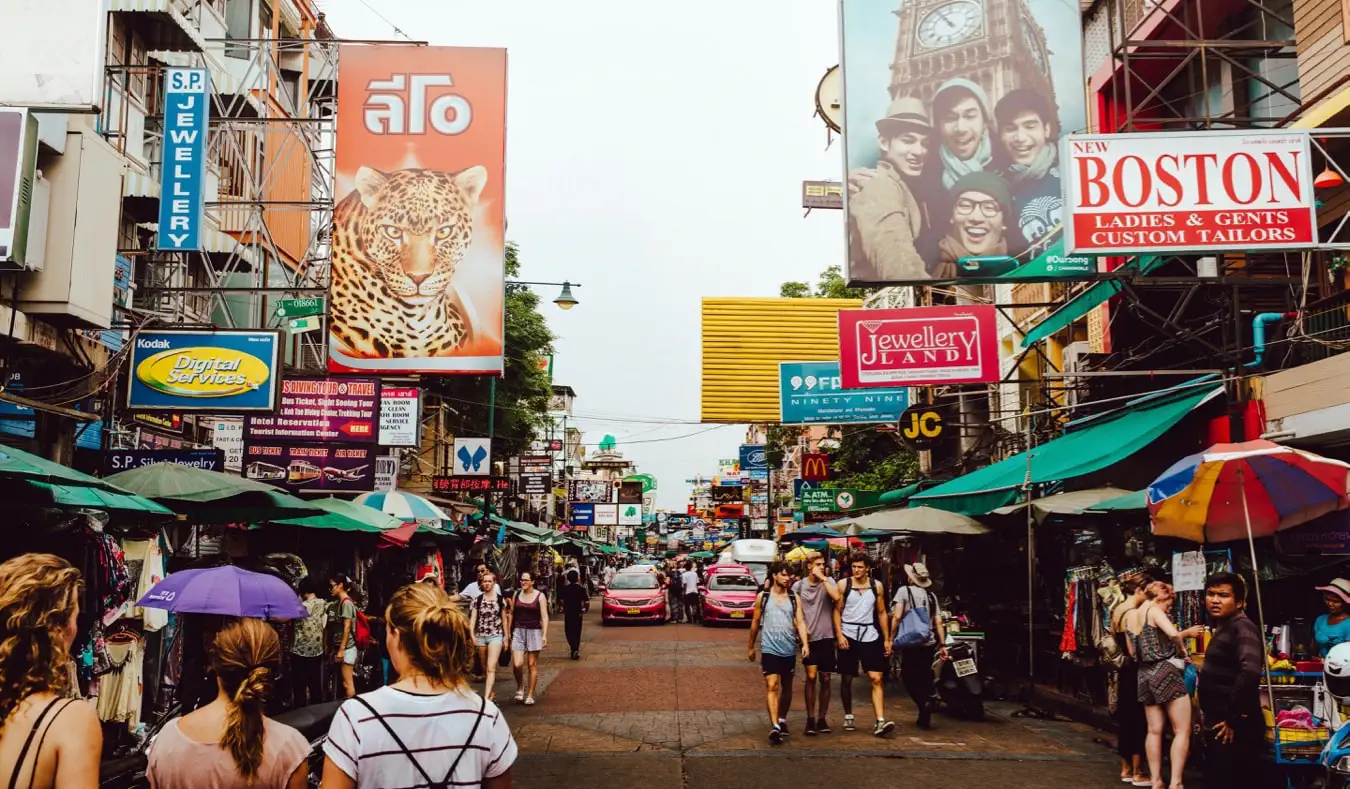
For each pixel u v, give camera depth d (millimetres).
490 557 28625
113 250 11688
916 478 27531
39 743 2713
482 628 12305
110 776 7402
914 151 14516
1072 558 13969
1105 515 12523
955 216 14344
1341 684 5996
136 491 9977
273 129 21547
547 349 36562
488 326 17344
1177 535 8352
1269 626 8664
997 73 14672
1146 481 13141
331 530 16172
